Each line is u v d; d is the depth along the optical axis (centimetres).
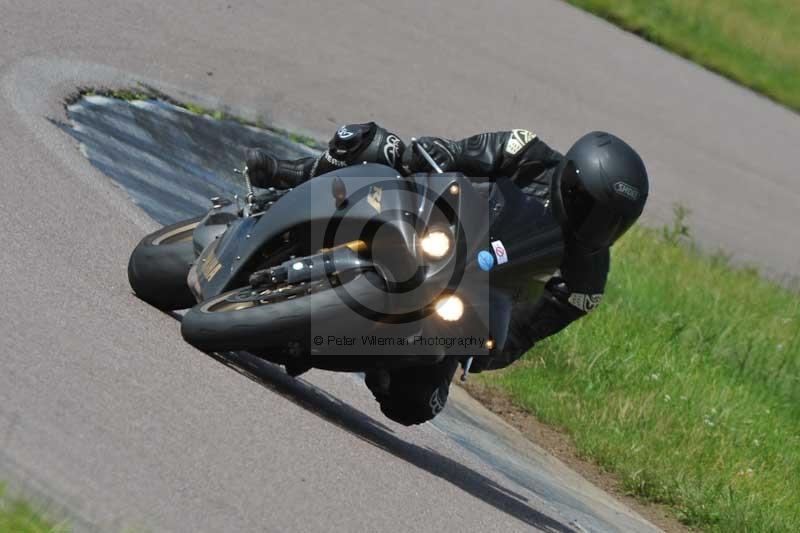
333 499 1739
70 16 4994
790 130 8844
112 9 5456
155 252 2430
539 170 2145
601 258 2192
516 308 2228
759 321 5053
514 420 3341
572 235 2100
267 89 5431
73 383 1752
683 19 10419
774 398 4256
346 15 7288
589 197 2047
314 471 1825
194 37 5662
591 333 4000
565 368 3703
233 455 1739
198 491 1570
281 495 1667
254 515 1565
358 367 2102
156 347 2080
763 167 7806
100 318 2114
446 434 2753
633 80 8494
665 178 7000
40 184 2842
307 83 5816
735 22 10744
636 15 10025
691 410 3616
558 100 7312
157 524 1429
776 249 6506
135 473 1545
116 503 1439
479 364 2217
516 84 7281
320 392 2477
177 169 3919
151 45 5212
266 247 2166
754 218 6888
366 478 1909
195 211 3575
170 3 6031
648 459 3197
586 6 9900
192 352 2145
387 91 6197
